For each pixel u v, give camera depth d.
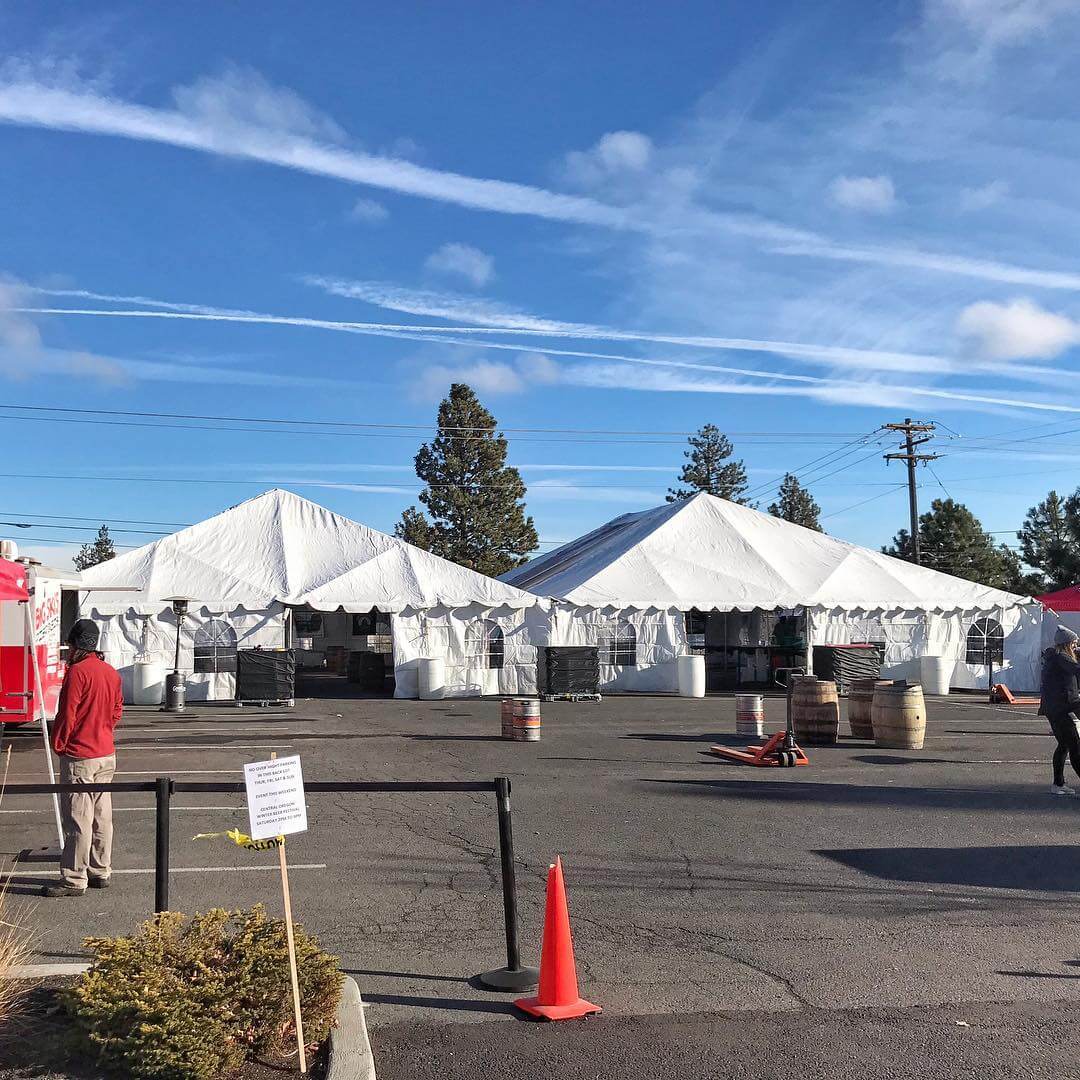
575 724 19.86
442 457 60.50
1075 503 52.66
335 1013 5.06
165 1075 4.30
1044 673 12.22
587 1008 5.41
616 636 27.98
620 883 8.03
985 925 7.02
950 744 17.05
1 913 6.29
